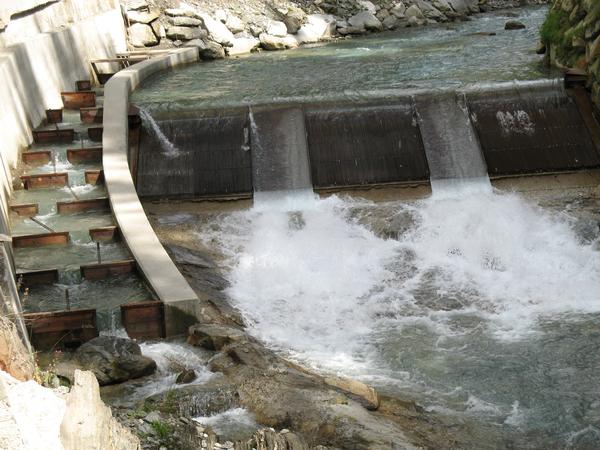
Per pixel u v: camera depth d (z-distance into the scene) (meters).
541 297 12.48
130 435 6.84
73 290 11.68
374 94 16.31
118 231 12.88
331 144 15.67
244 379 9.68
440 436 9.10
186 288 11.34
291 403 9.18
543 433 9.27
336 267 13.18
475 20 28.75
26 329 10.60
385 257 13.44
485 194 15.05
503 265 13.27
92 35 20.64
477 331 11.65
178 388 9.35
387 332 11.71
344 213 14.59
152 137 15.94
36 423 5.84
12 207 13.49
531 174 15.39
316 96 16.31
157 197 15.07
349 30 26.61
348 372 10.62
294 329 11.79
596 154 15.62
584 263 13.20
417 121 15.97
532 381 10.31
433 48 22.59
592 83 16.23
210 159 15.54
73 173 14.62
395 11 27.98
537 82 16.44
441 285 12.83
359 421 8.91
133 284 11.83
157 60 20.94
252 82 19.28
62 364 9.92
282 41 24.88
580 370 10.52
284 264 13.27
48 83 16.92
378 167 15.38
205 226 14.38
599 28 16.42
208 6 25.33
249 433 8.61
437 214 14.43
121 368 9.85
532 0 32.34
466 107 16.11
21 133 15.09
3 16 15.76
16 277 11.64
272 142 15.68
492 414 9.64
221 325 11.11
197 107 16.16
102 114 16.36
